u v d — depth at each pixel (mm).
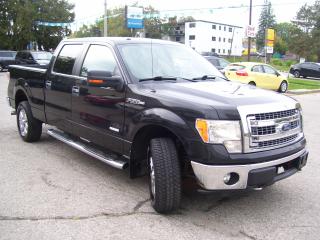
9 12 45969
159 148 4293
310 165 6531
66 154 6789
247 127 4082
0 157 6543
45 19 49125
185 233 4082
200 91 4605
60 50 6523
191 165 4160
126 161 5035
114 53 5324
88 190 5176
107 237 3957
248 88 5020
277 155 4242
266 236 4059
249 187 4141
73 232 4039
